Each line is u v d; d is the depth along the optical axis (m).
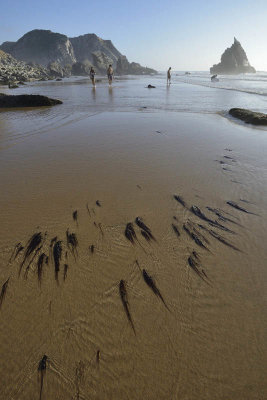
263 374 1.47
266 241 2.50
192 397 1.37
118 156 4.85
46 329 1.68
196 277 2.10
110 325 1.72
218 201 3.21
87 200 3.22
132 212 2.97
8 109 11.98
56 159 4.71
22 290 1.96
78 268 2.17
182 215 2.92
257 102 13.31
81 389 1.40
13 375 1.45
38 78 55.75
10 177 3.92
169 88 24.12
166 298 1.92
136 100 14.47
